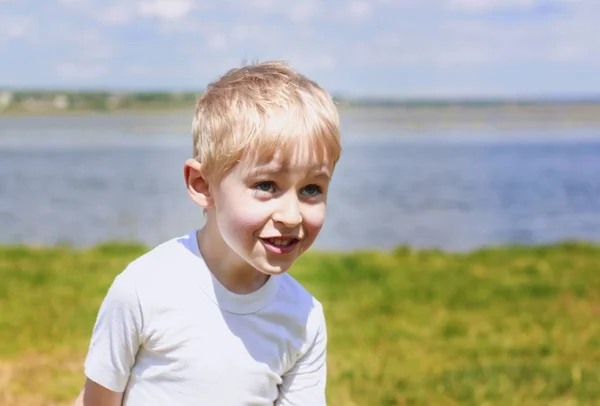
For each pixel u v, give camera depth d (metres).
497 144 52.56
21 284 7.25
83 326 5.85
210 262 2.13
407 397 4.46
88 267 8.23
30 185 25.95
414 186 26.28
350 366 5.01
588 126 89.50
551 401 4.46
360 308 6.72
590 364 5.18
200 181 2.11
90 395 2.13
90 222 17.55
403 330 6.01
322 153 1.96
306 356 2.28
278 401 2.29
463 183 27.33
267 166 1.92
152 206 20.20
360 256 9.51
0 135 66.62
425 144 52.44
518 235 16.55
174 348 2.06
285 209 1.94
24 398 4.36
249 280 2.14
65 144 52.62
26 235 15.88
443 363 5.16
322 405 2.31
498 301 7.14
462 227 17.58
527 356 5.40
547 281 8.02
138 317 2.06
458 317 6.50
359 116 129.75
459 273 8.45
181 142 55.62
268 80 2.04
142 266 2.11
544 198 23.02
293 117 1.92
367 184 27.00
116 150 45.69
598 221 18.53
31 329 5.70
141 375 2.11
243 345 2.11
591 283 7.94
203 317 2.08
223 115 1.98
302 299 2.27
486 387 4.62
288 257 1.99
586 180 28.22
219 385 2.08
